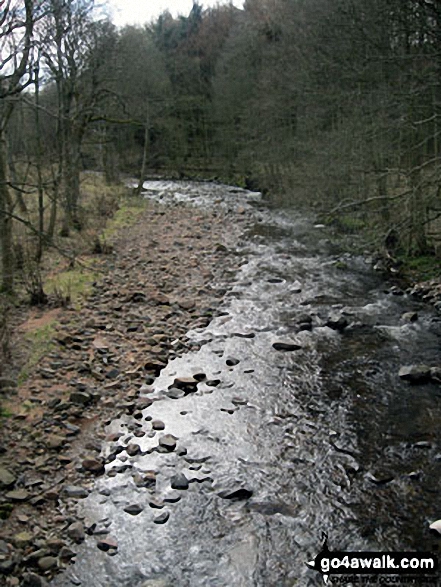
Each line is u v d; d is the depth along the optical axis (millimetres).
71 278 14992
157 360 10383
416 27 14570
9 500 6312
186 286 15375
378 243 16297
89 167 44375
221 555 5727
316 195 22172
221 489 6770
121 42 31781
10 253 12938
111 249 18688
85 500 6504
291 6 30516
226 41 53688
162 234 22719
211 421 8375
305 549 5824
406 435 7918
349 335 11805
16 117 21109
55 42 18281
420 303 13812
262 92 35250
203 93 54062
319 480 6961
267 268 17500
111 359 10312
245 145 40219
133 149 54375
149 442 7766
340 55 18938
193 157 53156
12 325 11461
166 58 58469
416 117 15953
